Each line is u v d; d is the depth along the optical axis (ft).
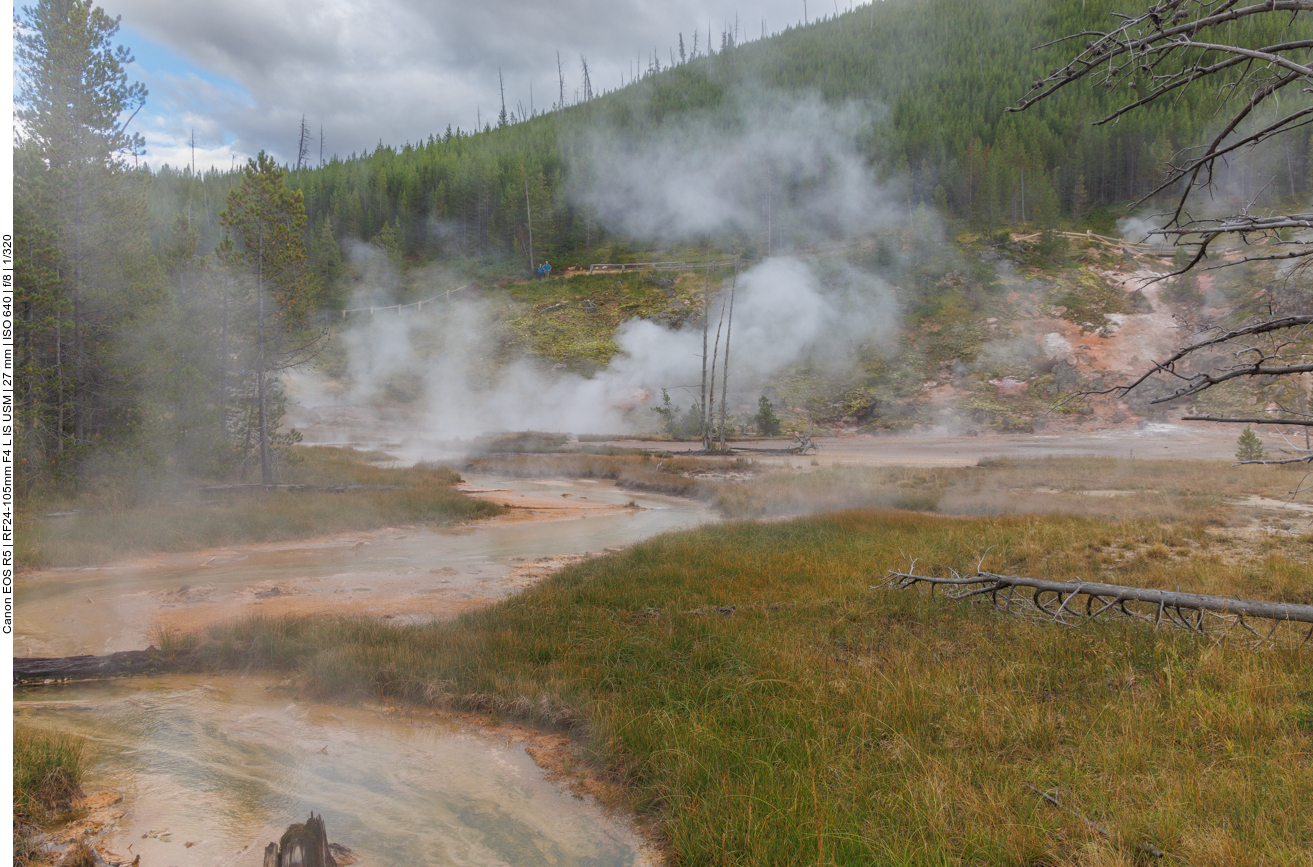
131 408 66.95
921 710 19.45
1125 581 33.35
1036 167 284.00
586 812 16.44
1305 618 20.39
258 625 28.66
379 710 22.49
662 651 25.57
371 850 14.70
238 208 76.33
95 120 67.21
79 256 65.21
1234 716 17.60
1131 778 15.40
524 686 22.67
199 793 17.04
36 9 64.49
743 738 18.20
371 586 39.55
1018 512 61.46
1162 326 189.47
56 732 20.13
